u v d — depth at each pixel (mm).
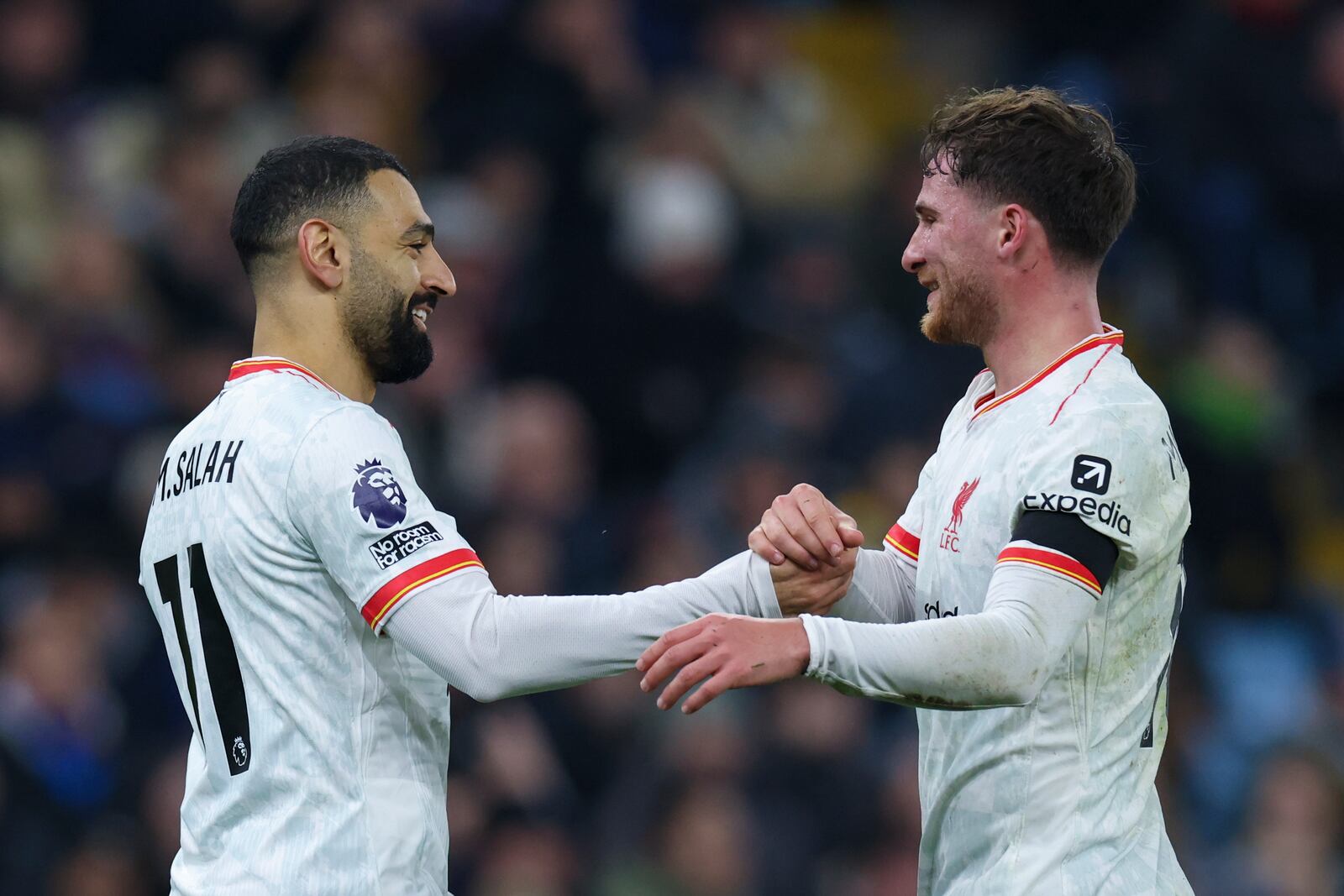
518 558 31453
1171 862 14125
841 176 43406
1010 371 14250
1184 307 41031
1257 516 38500
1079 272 14234
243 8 41125
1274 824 31500
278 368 14406
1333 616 38750
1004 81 47875
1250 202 42469
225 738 13938
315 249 14430
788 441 35188
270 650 13773
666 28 43500
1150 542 13531
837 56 48250
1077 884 13555
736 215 40062
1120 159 14281
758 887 28875
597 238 38281
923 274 14586
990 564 13789
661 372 37219
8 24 39281
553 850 28375
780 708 30500
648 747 30062
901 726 31656
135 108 39125
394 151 39750
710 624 13031
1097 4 47906
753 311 38406
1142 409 13727
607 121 40375
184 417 33094
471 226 37125
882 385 36781
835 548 14336
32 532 31422
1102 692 13812
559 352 37094
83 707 29156
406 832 13742
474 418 33812
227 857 13773
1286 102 42969
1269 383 40719
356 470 13594
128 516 31969
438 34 41031
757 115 43344
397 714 13992
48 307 33781
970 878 14023
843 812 29703
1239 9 43500
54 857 27672
